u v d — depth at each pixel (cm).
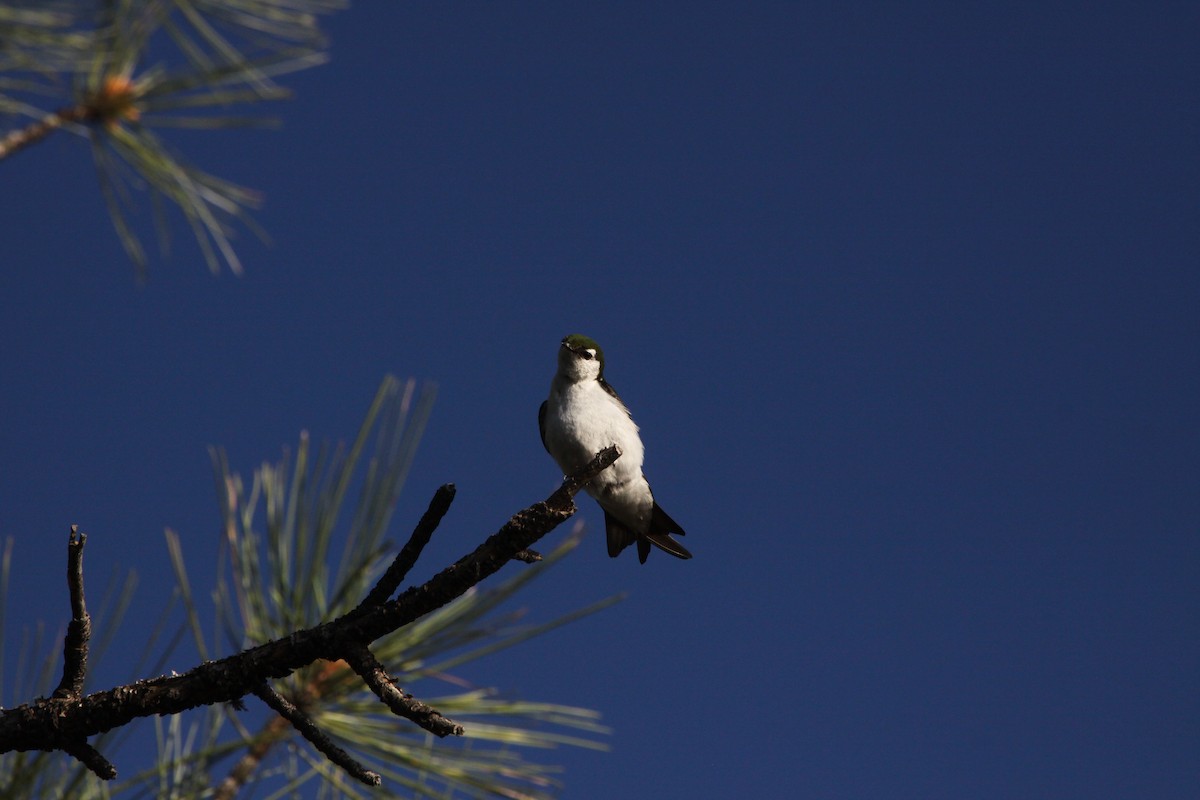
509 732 685
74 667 484
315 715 668
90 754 476
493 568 469
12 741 473
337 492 704
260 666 470
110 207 725
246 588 677
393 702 452
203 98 716
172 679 477
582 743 693
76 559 474
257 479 702
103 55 665
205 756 600
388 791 650
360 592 680
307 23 722
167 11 691
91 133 703
